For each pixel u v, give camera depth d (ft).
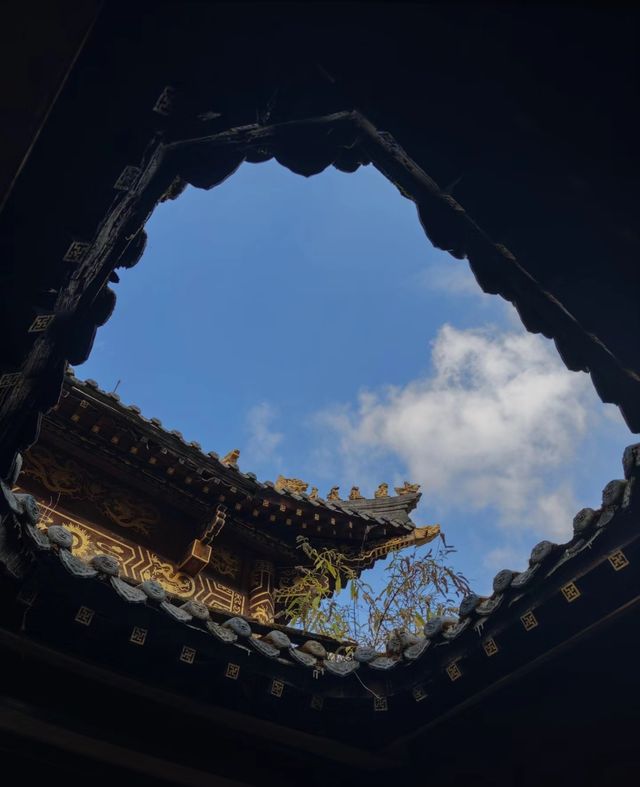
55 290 12.81
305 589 37.83
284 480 42.52
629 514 17.89
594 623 19.24
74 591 19.20
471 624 21.04
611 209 9.70
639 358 11.15
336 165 14.48
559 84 8.85
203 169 13.64
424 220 14.03
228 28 10.28
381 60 9.70
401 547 41.52
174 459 35.47
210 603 35.60
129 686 20.98
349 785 24.64
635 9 7.89
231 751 22.99
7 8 9.05
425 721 22.95
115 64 10.79
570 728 21.07
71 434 34.37
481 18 8.63
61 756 21.44
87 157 11.60
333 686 22.63
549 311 13.25
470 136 9.93
